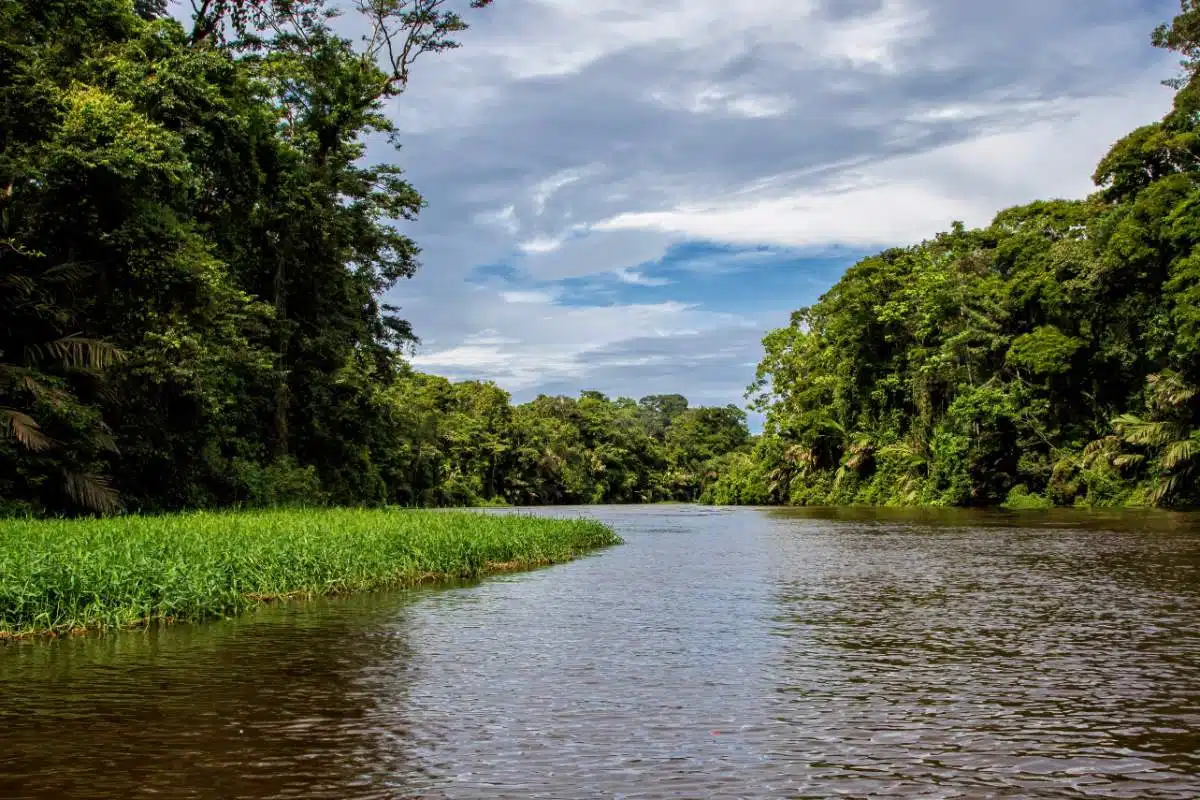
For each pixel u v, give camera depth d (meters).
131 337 23.78
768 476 81.88
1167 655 9.61
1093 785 5.57
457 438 88.81
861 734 6.68
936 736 6.62
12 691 8.03
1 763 6.02
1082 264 44.75
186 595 11.79
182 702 7.63
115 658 9.45
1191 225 38.12
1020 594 14.52
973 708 7.43
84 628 10.97
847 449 67.31
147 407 25.55
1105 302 44.84
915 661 9.36
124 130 21.06
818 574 17.89
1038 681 8.41
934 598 14.20
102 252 22.39
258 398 34.28
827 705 7.54
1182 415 39.19
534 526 23.92
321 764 5.98
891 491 59.78
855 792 5.45
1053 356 44.38
